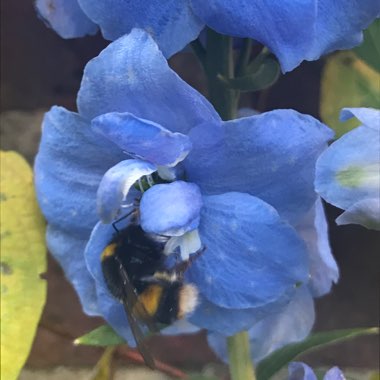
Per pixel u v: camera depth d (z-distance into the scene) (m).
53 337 0.17
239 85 0.10
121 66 0.09
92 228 0.10
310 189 0.09
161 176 0.09
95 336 0.11
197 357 0.17
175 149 0.09
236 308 0.10
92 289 0.11
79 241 0.10
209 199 0.09
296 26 0.08
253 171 0.09
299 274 0.09
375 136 0.08
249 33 0.08
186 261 0.10
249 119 0.09
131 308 0.10
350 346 0.17
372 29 0.11
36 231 0.11
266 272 0.09
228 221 0.09
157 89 0.09
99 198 0.09
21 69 0.16
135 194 0.10
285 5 0.08
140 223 0.09
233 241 0.09
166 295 0.10
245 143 0.09
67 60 0.16
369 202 0.08
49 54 0.16
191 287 0.10
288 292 0.10
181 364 0.17
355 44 0.09
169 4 0.09
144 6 0.09
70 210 0.10
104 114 0.09
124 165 0.09
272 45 0.08
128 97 0.09
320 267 0.11
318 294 0.11
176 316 0.10
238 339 0.11
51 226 0.10
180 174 0.09
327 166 0.08
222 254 0.09
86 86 0.09
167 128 0.09
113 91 0.09
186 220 0.09
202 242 0.09
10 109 0.16
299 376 0.11
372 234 0.16
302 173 0.09
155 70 0.09
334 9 0.09
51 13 0.10
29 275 0.11
